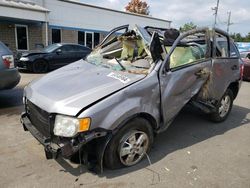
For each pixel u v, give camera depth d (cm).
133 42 420
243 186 307
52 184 291
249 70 1095
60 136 277
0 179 296
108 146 302
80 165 329
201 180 314
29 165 326
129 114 302
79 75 354
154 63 349
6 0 1459
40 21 1516
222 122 526
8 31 1509
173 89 362
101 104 283
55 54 1159
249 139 446
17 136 407
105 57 438
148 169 330
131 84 316
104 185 294
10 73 546
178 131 464
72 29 1872
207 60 434
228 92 514
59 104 283
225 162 361
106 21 2077
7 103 593
